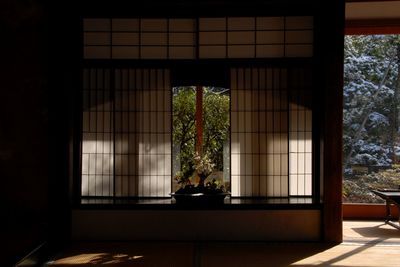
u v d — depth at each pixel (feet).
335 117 15.42
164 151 16.71
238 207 15.61
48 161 14.74
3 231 11.62
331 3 15.31
